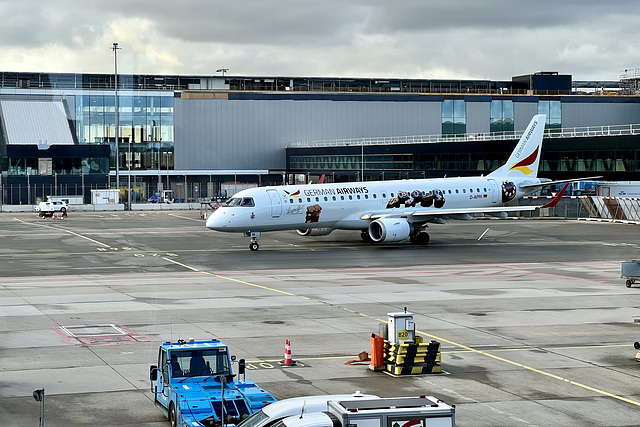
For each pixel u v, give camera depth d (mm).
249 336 39781
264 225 77688
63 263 69000
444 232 99750
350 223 82750
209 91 168500
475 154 132125
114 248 80875
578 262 70750
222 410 22875
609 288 55938
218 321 43406
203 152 169250
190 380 26547
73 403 28844
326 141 174375
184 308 47312
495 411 28328
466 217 85938
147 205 152625
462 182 91500
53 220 120562
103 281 58531
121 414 27625
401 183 87562
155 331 40781
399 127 174750
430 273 63531
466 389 31172
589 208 118312
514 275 62469
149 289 54719
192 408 24156
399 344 33156
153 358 35281
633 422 27172
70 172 153250
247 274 62625
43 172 151625
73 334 39969
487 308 48031
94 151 153750
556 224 111062
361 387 31266
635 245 84375
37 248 80750
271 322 43281
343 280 59469
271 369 33688
